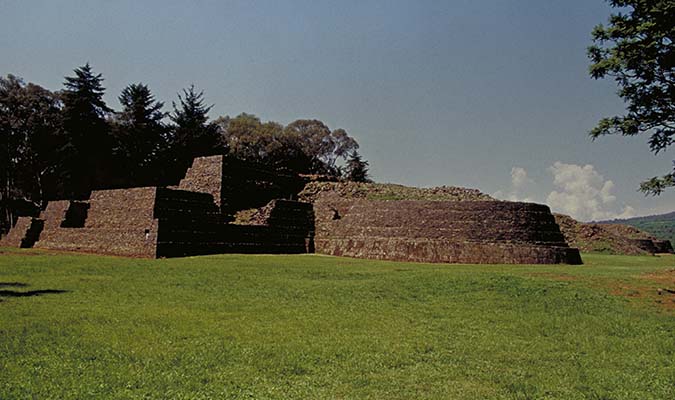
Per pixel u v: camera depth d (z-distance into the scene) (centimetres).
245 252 4472
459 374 1105
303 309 1800
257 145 8962
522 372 1133
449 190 6831
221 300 1947
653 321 1736
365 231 4834
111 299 1903
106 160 7238
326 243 5016
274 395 941
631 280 2514
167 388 953
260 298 2019
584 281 2498
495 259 4103
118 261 3331
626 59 2270
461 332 1524
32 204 7206
